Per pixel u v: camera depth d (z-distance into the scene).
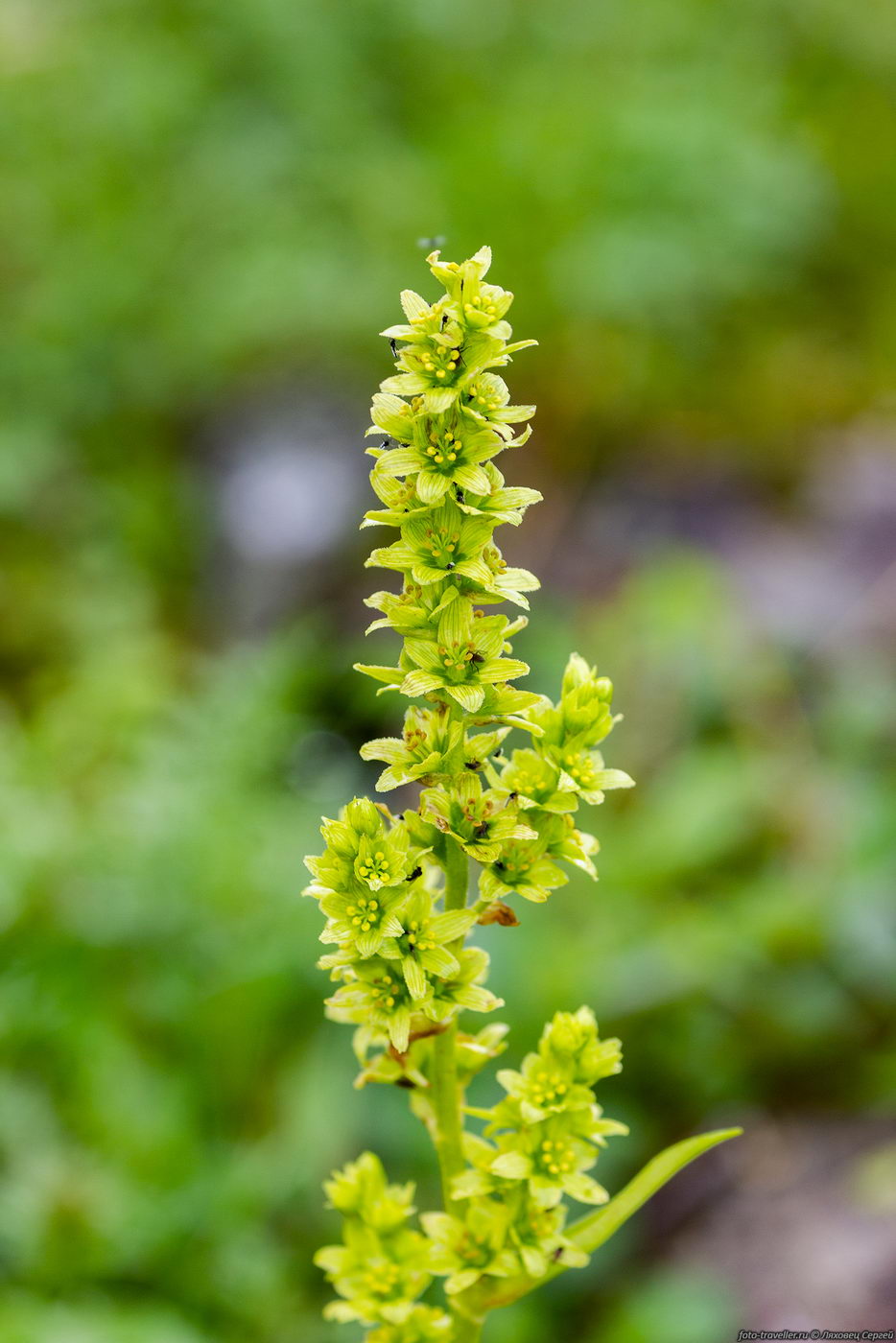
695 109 1.34
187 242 1.30
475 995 0.38
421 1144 0.62
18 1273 0.56
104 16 1.47
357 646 1.00
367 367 1.27
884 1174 0.63
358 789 0.90
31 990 0.65
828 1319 0.56
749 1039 0.73
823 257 1.41
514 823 0.37
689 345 1.30
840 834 0.83
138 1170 0.60
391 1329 0.40
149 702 0.87
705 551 1.11
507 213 1.29
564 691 0.39
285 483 1.18
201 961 0.68
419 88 1.46
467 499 0.37
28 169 1.37
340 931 0.37
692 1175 0.66
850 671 0.98
